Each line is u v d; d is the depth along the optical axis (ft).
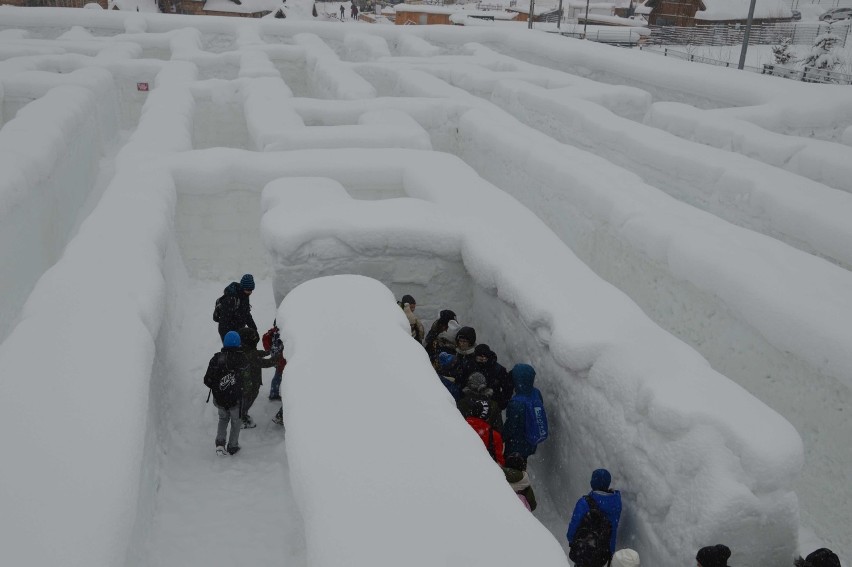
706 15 143.54
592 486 18.31
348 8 258.57
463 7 229.04
